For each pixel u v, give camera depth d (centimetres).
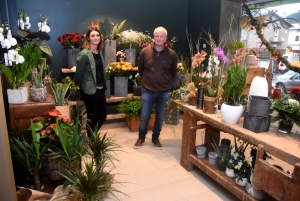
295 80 337
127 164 258
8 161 153
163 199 201
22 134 188
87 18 364
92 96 267
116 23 384
